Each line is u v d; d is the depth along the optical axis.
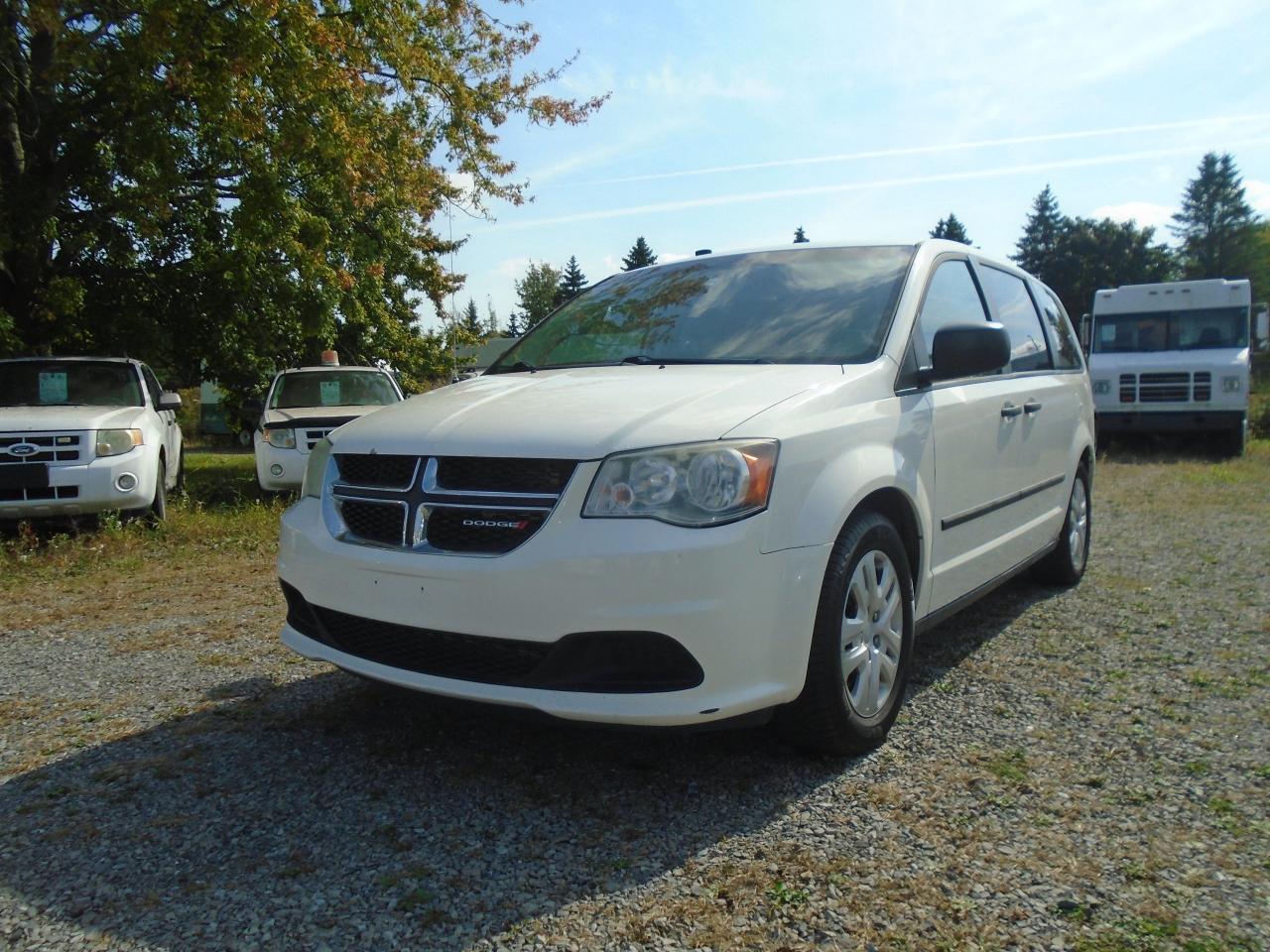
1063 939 2.16
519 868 2.51
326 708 3.74
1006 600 5.37
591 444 2.74
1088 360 15.76
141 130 10.88
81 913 2.32
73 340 13.07
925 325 3.81
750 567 2.70
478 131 13.64
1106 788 2.92
